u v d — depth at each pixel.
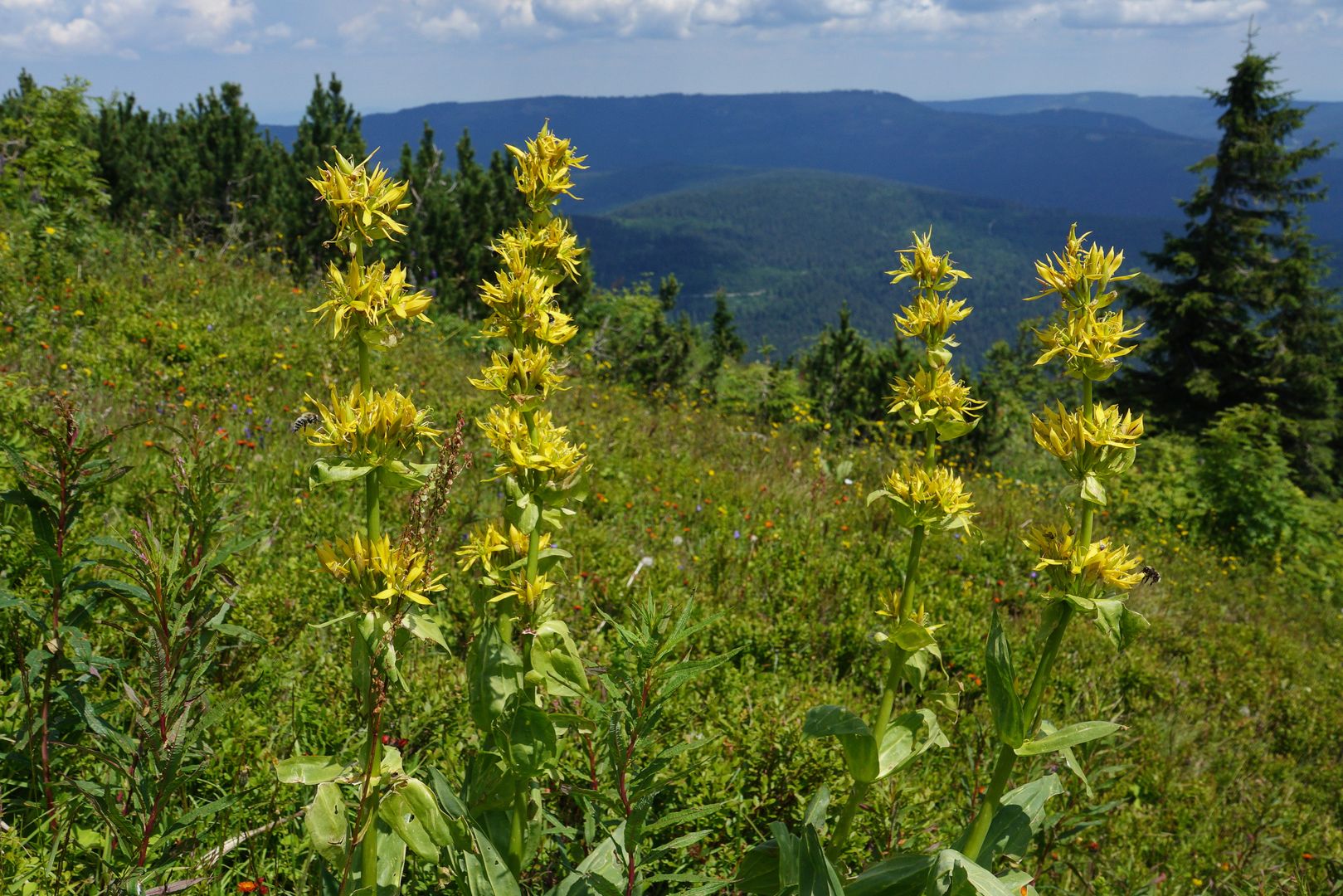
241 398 6.82
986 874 1.58
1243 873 3.42
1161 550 11.17
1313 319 24.66
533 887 2.22
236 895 2.14
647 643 1.66
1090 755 3.08
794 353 17.11
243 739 2.58
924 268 2.01
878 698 4.25
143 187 15.87
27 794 2.25
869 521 6.83
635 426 9.08
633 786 1.67
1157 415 24.08
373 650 1.51
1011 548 6.99
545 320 1.77
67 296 8.32
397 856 1.77
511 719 1.68
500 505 5.24
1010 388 22.70
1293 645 7.93
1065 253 1.70
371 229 1.54
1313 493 23.53
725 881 1.83
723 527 6.26
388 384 7.56
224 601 2.11
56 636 2.14
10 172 10.60
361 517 4.93
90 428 2.33
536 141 1.84
